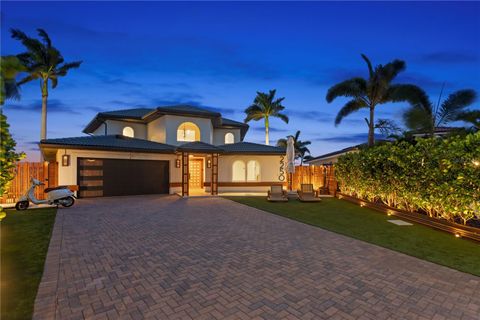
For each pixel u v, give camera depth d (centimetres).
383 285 444
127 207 1237
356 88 1864
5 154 427
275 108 3347
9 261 536
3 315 338
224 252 610
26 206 1157
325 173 1944
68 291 409
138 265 523
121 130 2131
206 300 388
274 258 573
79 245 649
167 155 1817
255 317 344
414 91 1591
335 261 557
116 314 347
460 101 1416
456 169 756
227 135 2511
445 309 370
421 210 1009
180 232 788
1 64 275
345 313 357
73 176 1503
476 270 512
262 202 1445
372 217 1043
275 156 2112
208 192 1908
